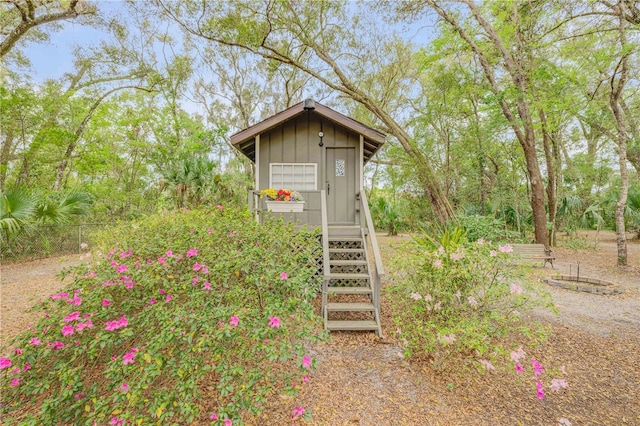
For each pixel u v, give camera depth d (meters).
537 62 9.23
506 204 13.07
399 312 3.82
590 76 8.71
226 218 3.58
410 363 3.31
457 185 13.78
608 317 4.57
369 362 3.34
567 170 14.25
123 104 18.38
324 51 12.01
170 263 2.77
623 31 7.24
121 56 15.29
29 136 12.41
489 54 10.66
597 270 7.91
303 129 6.80
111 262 2.87
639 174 13.11
